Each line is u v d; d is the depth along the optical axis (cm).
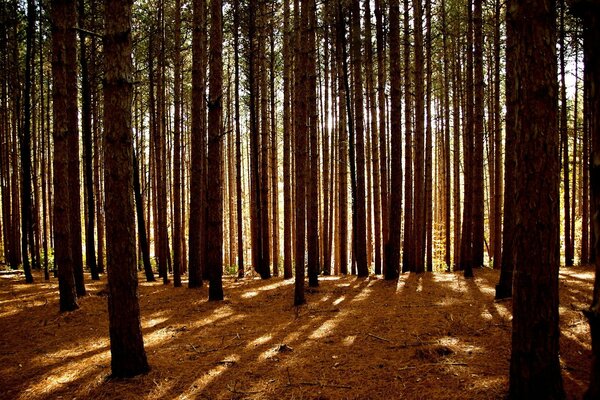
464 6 1606
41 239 2544
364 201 1355
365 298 998
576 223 2256
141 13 1628
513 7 394
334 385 498
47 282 1435
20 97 1842
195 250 1274
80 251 1143
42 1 1418
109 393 513
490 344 586
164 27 1631
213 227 1079
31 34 1317
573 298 831
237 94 1529
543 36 379
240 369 571
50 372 599
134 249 565
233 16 1589
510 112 838
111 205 548
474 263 1447
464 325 688
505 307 782
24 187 1408
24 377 586
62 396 515
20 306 1040
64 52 959
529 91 383
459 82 1688
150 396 500
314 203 1209
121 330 559
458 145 1686
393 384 485
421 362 539
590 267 1356
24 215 1412
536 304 383
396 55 1202
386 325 734
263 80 1547
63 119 966
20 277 1593
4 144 2092
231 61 2248
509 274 848
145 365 574
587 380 441
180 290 1254
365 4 1460
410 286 1109
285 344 665
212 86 1058
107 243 555
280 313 906
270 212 2153
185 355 646
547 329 382
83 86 1334
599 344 259
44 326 863
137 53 1772
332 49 1708
